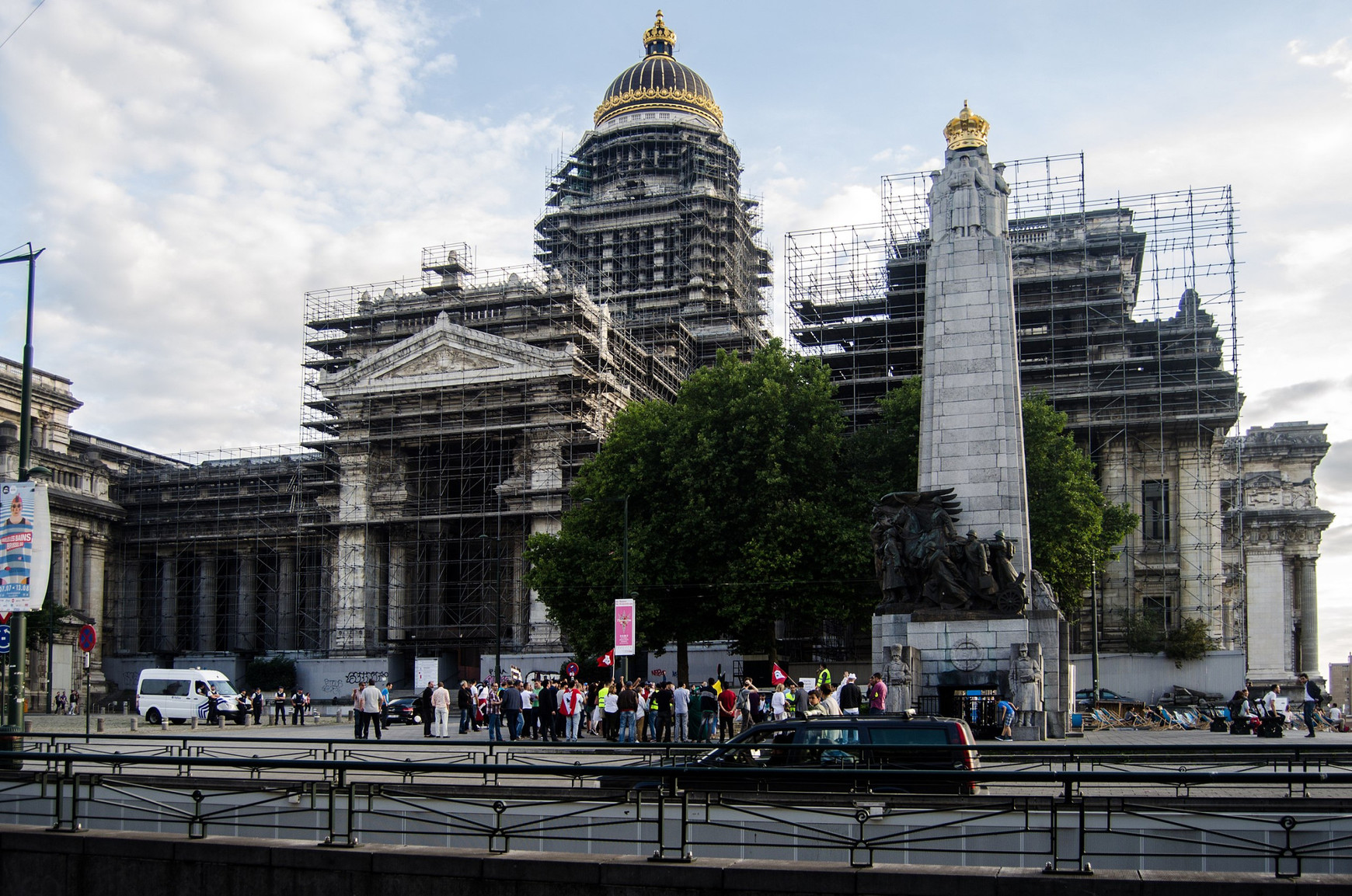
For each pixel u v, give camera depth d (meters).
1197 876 17.66
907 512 48.09
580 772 20.22
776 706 48.12
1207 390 98.44
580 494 83.56
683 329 135.50
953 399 48.88
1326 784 16.94
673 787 21.12
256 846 21.12
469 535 116.44
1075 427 98.38
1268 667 119.44
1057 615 47.12
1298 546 121.88
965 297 49.31
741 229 153.50
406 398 116.69
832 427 74.94
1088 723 66.38
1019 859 22.28
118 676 128.62
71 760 22.38
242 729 74.88
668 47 166.12
